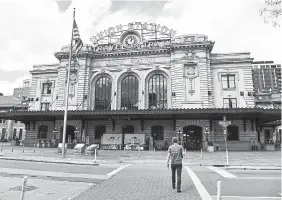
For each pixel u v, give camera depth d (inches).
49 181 464.1
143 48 1791.3
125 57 1844.2
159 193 374.6
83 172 589.6
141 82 1777.8
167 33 1843.0
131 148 1515.7
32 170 597.0
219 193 233.9
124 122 1715.1
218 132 1600.6
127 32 1905.8
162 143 1632.6
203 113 1408.7
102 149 1589.6
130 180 489.1
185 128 1636.3
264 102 2449.6
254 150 1510.8
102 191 388.2
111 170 634.2
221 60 1694.1
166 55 1772.9
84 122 1756.9
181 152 394.9
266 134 2488.9
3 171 570.9
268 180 493.7
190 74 1660.9
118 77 1830.7
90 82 1861.5
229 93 1656.0
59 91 1861.5
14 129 2775.6
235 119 1584.6
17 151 1221.1
